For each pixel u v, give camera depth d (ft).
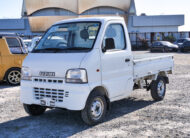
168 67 25.23
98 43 16.40
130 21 167.84
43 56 16.94
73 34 17.49
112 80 17.37
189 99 24.06
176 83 32.73
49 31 19.15
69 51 16.43
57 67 15.80
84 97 15.15
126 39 18.97
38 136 15.20
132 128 16.21
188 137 14.70
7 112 20.40
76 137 14.83
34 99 16.80
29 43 67.31
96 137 14.76
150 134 15.17
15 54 32.30
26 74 17.24
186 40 102.94
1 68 31.65
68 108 15.34
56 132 15.78
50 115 19.54
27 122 17.88
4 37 32.12
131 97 25.64
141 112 19.93
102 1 186.70
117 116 18.92
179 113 19.47
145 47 140.87
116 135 15.02
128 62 18.93
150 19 165.58
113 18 18.25
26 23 171.32
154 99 23.73
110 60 17.11
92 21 17.54
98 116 16.78
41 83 16.37
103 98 16.81
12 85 32.60
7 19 164.55
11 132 15.97
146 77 23.30
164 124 16.96
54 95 15.89
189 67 49.98
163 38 143.23
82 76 15.16
